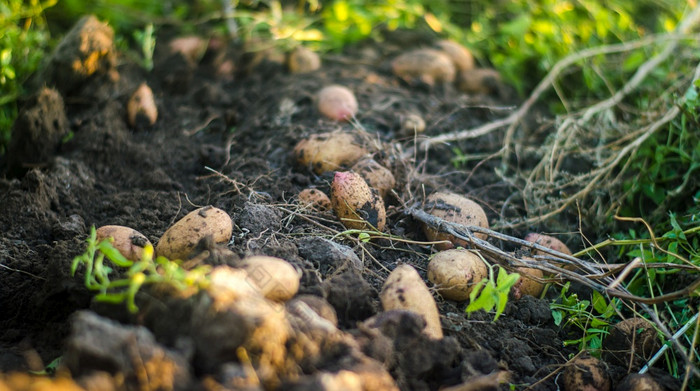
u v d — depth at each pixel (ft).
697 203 4.97
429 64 5.92
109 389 3.45
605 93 6.23
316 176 4.93
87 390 3.43
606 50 6.05
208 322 3.66
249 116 5.62
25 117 5.08
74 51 5.42
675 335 4.25
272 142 5.28
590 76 6.17
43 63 5.60
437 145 5.41
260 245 4.34
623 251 4.85
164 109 5.67
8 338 4.11
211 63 6.20
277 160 5.14
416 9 6.54
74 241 4.29
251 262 3.94
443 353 3.93
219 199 4.83
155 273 3.80
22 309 4.23
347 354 3.78
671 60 6.19
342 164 4.91
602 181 5.10
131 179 5.13
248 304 3.70
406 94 5.80
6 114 5.50
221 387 3.52
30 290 4.26
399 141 5.31
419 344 3.92
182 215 4.77
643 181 5.18
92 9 6.47
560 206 5.18
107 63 5.60
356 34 6.42
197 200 4.91
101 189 5.01
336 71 6.04
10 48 5.60
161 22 6.57
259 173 5.01
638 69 6.25
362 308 4.09
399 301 4.04
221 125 5.59
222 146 5.41
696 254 4.53
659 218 5.07
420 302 4.04
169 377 3.53
